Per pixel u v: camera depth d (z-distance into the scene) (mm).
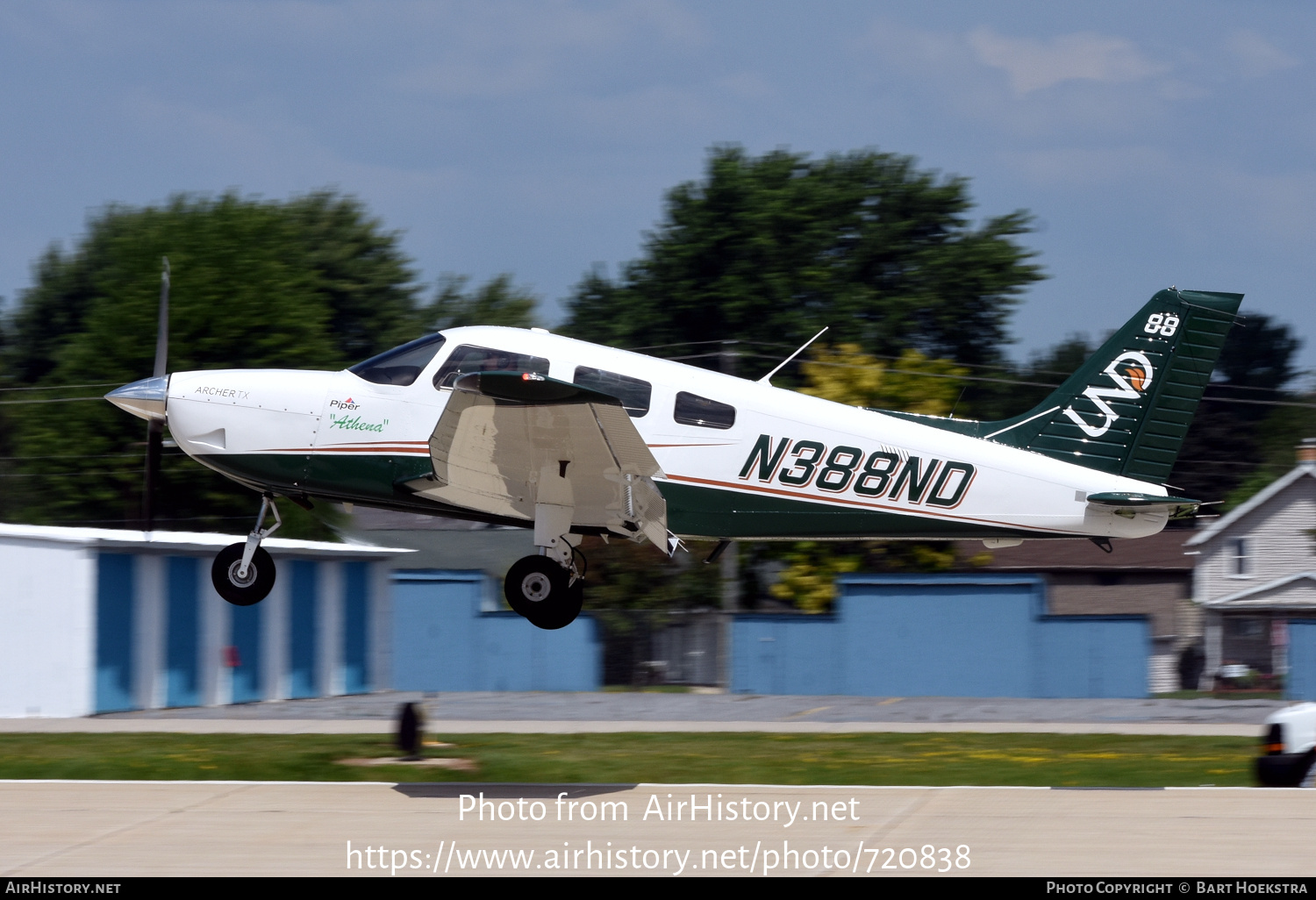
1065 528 43812
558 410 33844
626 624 86375
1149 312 46062
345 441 39188
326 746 46781
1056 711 64125
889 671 77062
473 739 49562
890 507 42094
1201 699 74062
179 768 42344
